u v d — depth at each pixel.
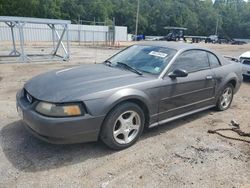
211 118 5.07
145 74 4.05
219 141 4.05
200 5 90.81
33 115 3.23
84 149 3.65
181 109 4.40
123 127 3.64
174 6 82.94
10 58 14.11
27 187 2.82
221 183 3.00
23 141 3.81
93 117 3.27
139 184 2.94
